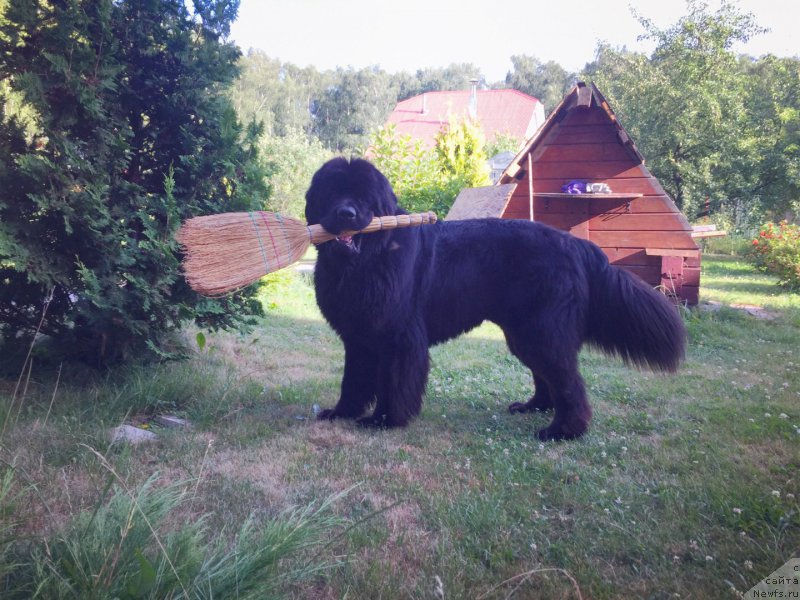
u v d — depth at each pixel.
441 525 2.92
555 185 10.55
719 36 20.97
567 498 3.24
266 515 2.91
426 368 4.50
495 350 7.68
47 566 2.04
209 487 3.27
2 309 4.68
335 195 4.07
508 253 4.52
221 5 5.15
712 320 9.29
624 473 3.65
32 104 4.17
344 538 2.74
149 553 2.21
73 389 4.59
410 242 4.33
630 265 10.38
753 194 23.97
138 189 4.63
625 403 5.32
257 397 5.04
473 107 47.94
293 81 72.06
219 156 4.95
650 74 22.09
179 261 4.70
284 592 2.29
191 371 5.29
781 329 8.98
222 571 2.09
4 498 2.47
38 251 4.22
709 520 3.00
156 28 4.78
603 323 4.61
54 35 4.19
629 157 10.16
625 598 2.39
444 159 15.16
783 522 2.86
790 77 25.08
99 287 4.25
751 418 4.68
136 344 4.83
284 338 7.97
